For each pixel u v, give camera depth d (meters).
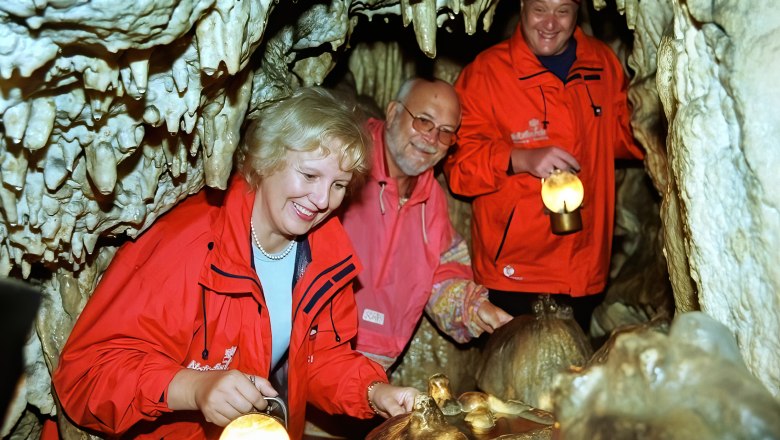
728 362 1.52
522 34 3.62
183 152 2.65
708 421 1.45
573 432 1.55
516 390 2.86
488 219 3.72
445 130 3.29
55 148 2.36
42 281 2.86
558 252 3.65
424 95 3.27
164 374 2.35
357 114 2.52
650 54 3.54
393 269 3.43
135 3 1.97
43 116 2.16
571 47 3.65
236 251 2.46
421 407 2.07
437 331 4.25
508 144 3.66
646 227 4.54
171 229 2.51
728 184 1.99
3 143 2.22
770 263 1.88
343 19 3.34
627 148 3.80
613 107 3.74
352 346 3.41
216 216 2.54
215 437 2.65
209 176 2.65
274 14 3.13
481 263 3.82
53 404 2.90
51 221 2.50
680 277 2.56
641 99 3.62
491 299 3.82
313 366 2.75
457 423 2.19
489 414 2.20
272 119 2.41
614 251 4.59
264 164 2.41
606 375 1.59
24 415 3.07
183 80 2.35
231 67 2.29
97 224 2.67
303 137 2.35
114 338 2.42
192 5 2.15
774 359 1.90
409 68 4.55
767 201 1.86
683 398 1.49
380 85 4.54
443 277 3.52
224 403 2.23
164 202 2.83
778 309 1.87
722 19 1.94
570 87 3.61
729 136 1.99
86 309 2.46
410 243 3.46
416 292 3.47
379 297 3.42
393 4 3.49
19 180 2.28
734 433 1.42
